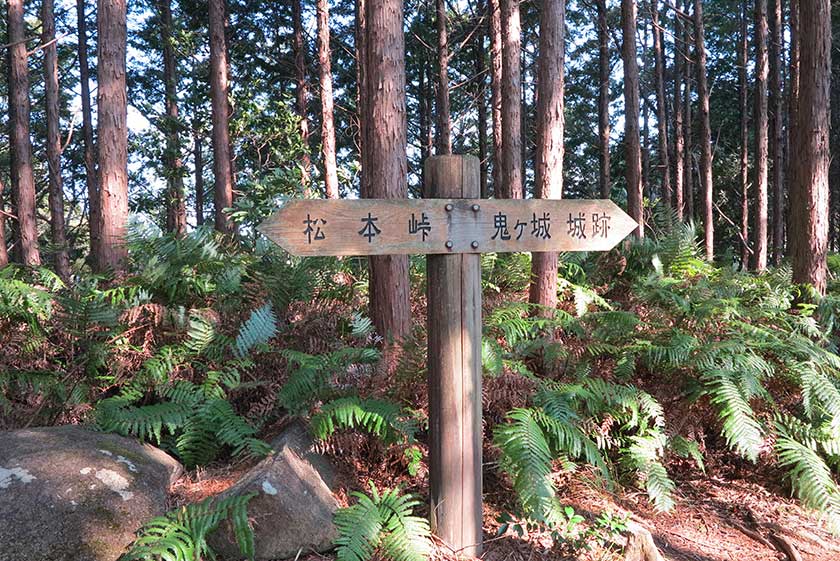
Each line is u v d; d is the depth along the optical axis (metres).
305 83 15.51
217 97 13.08
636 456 3.93
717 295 5.76
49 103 12.88
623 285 6.86
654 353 4.43
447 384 2.98
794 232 6.26
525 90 21.08
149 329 4.33
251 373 4.08
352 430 3.64
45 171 19.94
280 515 2.86
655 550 3.09
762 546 3.52
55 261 11.99
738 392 4.07
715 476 4.26
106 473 2.98
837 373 4.62
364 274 6.39
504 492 3.77
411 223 2.83
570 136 26.22
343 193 14.18
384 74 4.74
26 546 2.56
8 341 4.22
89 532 2.69
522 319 4.68
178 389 3.76
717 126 23.69
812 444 4.14
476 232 2.95
